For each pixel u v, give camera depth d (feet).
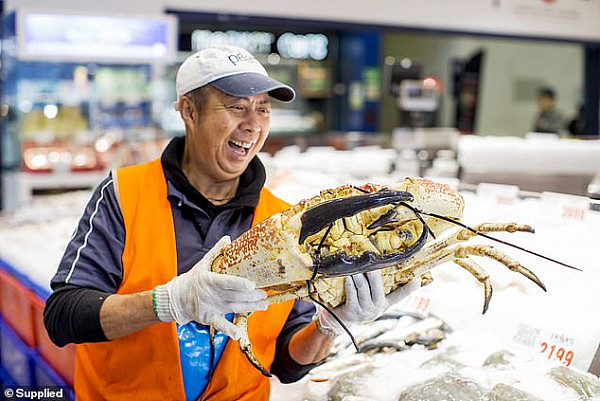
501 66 34.78
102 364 5.62
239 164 5.64
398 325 7.00
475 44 34.63
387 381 5.65
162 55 17.42
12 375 10.60
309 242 4.42
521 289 6.63
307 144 18.10
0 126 19.44
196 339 5.53
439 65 35.47
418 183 4.37
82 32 16.42
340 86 34.19
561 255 6.59
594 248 6.47
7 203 19.16
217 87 5.34
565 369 5.39
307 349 5.59
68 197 15.07
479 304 6.81
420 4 22.11
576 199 6.98
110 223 5.58
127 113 19.38
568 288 6.31
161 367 5.47
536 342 6.14
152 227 5.58
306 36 33.94
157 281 5.49
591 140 14.40
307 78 33.17
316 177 10.29
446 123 35.06
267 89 5.35
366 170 13.53
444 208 4.36
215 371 5.60
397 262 4.27
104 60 16.76
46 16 15.94
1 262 11.47
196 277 4.54
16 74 18.03
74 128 18.86
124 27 16.83
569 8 24.49
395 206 4.36
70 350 8.28
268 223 4.26
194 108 5.57
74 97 18.79
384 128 35.12
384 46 36.96
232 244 4.49
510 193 7.59
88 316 4.96
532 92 34.04
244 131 5.49
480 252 4.43
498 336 6.46
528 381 5.25
